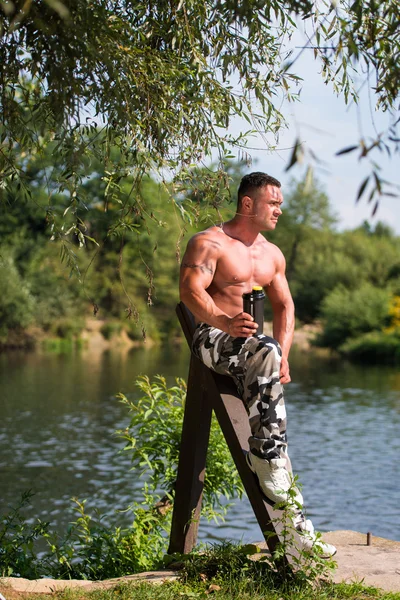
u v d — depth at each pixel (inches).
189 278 166.6
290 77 181.5
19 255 2028.8
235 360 166.2
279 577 164.6
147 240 1914.4
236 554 175.6
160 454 248.5
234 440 170.9
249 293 161.9
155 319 2317.9
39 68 148.3
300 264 2866.6
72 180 167.5
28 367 1461.6
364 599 155.6
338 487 540.1
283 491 161.9
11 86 163.6
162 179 168.4
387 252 2615.7
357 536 208.1
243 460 168.9
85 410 890.1
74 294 2130.9
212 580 166.9
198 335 174.4
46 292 2079.2
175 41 172.6
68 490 492.4
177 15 175.8
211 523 421.4
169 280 2249.0
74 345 2071.9
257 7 142.9
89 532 234.8
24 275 2049.7
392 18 141.8
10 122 164.4
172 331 2362.2
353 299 2081.7
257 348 163.6
